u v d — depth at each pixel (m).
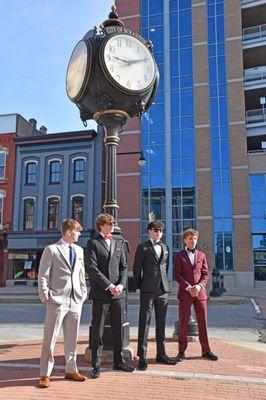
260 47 30.97
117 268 5.34
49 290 4.86
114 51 6.02
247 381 4.95
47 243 30.19
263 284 27.17
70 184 31.03
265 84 29.89
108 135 6.36
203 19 32.16
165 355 5.83
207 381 4.94
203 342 6.20
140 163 22.08
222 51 31.22
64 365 5.68
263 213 28.14
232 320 11.96
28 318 12.57
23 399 4.23
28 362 5.95
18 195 32.00
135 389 4.59
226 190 29.06
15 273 30.80
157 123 31.50
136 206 30.50
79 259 5.13
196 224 29.14
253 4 31.19
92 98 6.14
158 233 5.89
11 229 31.59
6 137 33.16
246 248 27.83
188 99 31.27
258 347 7.57
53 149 31.80
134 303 16.97
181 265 6.23
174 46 32.47
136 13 33.84
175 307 15.40
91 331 5.29
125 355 5.74
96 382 4.84
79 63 6.25
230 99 30.23
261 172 28.66
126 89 5.99
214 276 19.83
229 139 29.69
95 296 5.20
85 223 30.06
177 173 30.33
